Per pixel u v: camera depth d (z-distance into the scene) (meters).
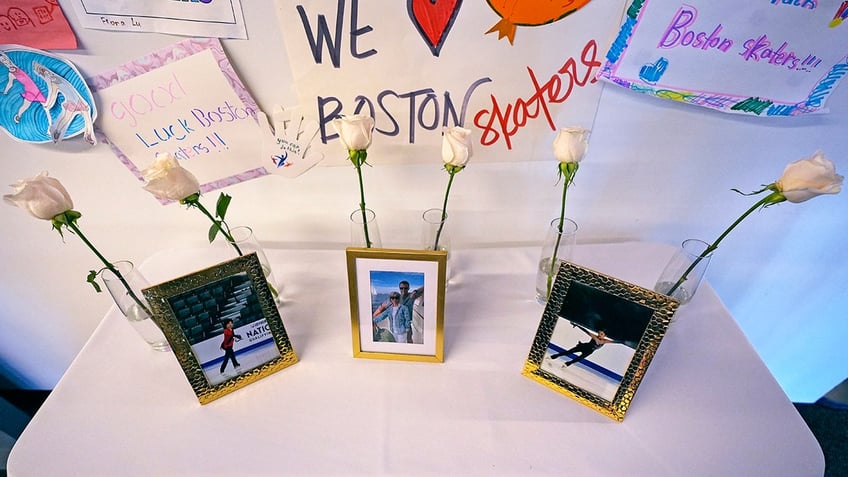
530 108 0.80
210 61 0.72
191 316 0.61
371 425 0.62
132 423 0.62
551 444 0.59
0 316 1.13
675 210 0.95
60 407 0.64
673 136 0.84
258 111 0.78
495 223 0.97
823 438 1.29
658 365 0.70
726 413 0.63
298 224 0.96
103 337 0.76
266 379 0.68
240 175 0.87
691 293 0.74
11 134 0.77
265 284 0.65
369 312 0.68
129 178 0.86
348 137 0.63
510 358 0.72
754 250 1.02
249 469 0.56
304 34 0.70
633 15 0.69
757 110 0.79
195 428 0.61
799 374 1.31
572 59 0.74
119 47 0.70
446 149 0.66
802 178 0.52
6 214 0.91
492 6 0.68
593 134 0.84
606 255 0.94
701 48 0.72
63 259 1.01
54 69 0.71
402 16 0.69
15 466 0.57
